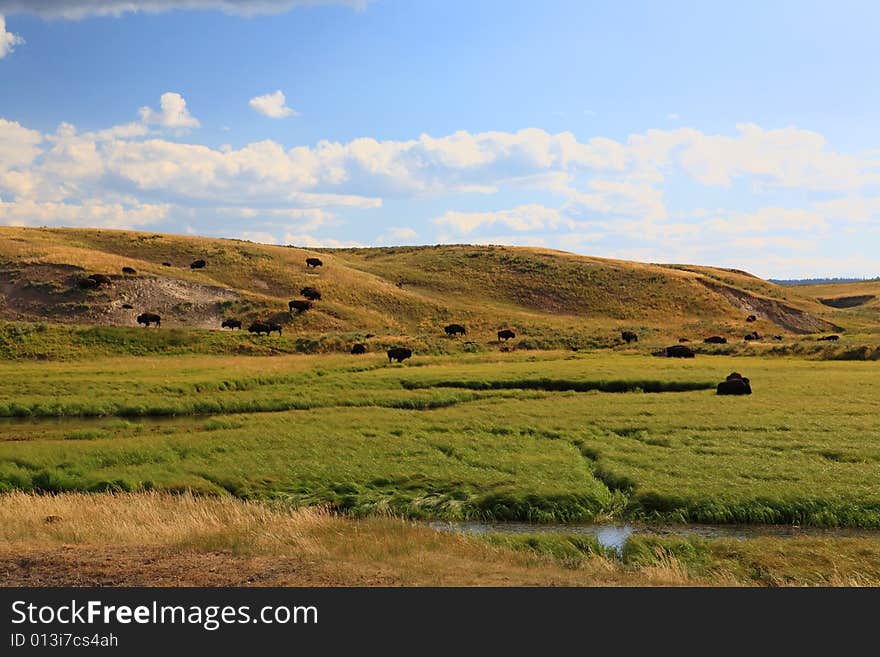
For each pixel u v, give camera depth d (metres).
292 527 15.46
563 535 16.77
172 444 27.84
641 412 33.97
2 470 23.80
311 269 110.19
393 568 12.60
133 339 67.69
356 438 28.84
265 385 45.72
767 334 102.12
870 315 131.50
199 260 104.56
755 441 27.16
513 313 105.94
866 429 29.08
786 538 17.27
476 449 26.94
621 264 139.12
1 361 60.00
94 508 17.56
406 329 93.38
